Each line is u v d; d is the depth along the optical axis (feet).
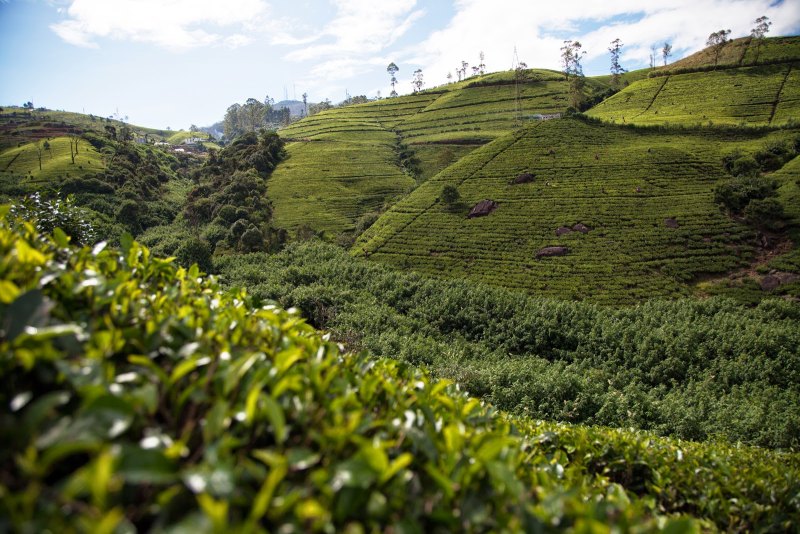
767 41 365.81
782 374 91.71
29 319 6.66
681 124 242.17
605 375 96.58
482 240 174.29
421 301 141.08
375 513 5.87
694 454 22.95
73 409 6.24
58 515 4.50
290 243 202.80
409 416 8.41
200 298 10.98
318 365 8.54
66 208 23.58
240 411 6.65
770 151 191.42
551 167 212.64
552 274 148.25
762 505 18.28
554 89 424.87
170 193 308.81
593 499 11.21
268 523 5.58
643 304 129.80
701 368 98.63
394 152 346.54
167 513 5.22
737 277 137.59
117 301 9.03
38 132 387.55
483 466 7.25
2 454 5.19
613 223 166.91
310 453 6.25
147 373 7.27
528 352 114.52
